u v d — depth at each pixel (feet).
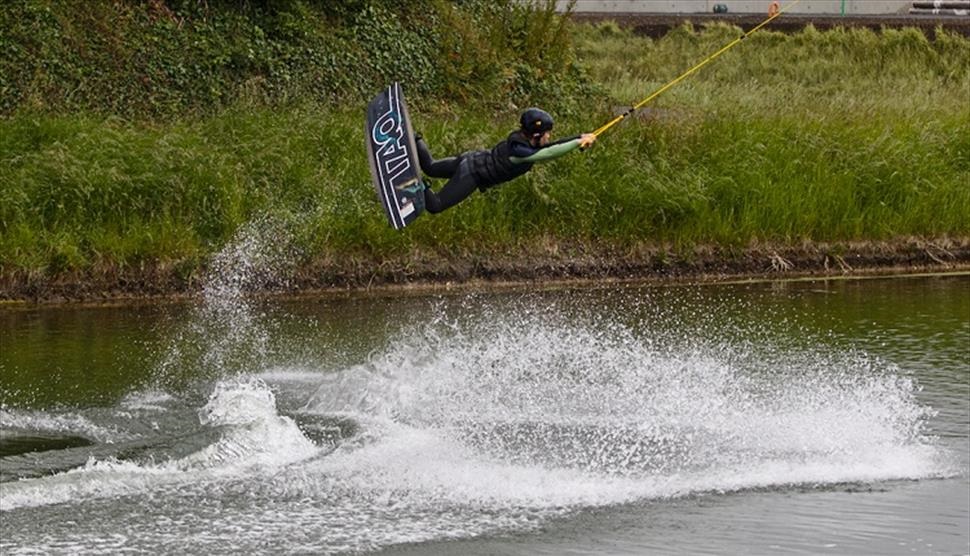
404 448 159.74
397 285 251.60
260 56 318.04
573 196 263.90
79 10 309.83
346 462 154.30
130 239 241.76
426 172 166.20
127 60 305.12
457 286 253.85
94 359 196.95
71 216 241.96
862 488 153.48
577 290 253.85
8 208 239.91
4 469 144.36
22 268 235.40
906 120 307.37
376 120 167.02
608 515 143.13
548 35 352.28
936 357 206.18
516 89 337.93
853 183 282.77
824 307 241.14
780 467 159.33
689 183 271.69
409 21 346.95
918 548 136.56
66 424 163.02
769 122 294.25
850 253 277.44
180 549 128.77
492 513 142.20
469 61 337.11
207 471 148.56
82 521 134.21
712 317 232.12
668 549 134.41
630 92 362.33
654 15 466.70
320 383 186.60
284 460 153.99
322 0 339.16
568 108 332.39
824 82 428.15
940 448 166.91
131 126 272.92
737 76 422.00
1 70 293.23
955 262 282.15
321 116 280.31
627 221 266.36
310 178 257.75
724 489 152.05
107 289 238.68
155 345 206.59
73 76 298.35
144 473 146.61
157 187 247.29
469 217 259.60
